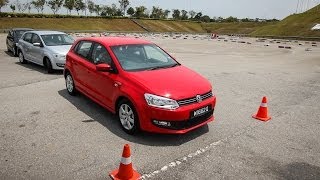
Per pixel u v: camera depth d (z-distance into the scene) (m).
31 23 61.09
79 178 4.19
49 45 12.02
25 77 10.68
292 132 6.07
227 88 9.82
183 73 6.01
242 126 6.34
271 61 17.56
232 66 14.78
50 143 5.26
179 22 106.81
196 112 5.31
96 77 6.53
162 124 5.15
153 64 6.33
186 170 4.47
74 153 4.91
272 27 64.38
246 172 4.46
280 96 8.95
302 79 11.71
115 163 4.61
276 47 29.44
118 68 5.93
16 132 5.71
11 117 6.50
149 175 4.30
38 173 4.30
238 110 7.45
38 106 7.29
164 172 4.40
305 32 53.31
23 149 5.02
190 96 5.26
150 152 5.00
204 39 42.78
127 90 5.47
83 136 5.59
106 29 73.00
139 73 5.75
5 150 4.97
